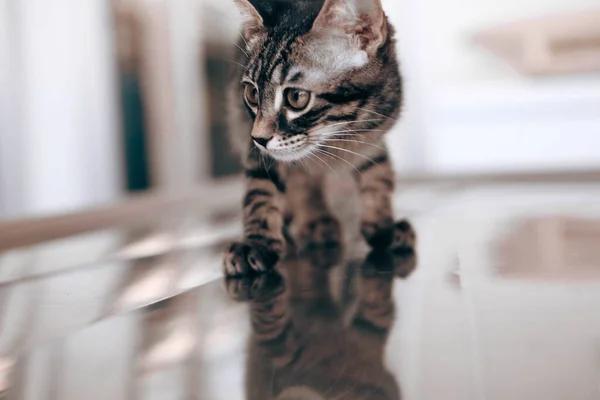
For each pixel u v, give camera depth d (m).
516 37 1.14
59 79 1.00
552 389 0.26
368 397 0.26
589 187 0.85
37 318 0.36
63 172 1.02
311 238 0.50
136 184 1.11
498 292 0.37
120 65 1.09
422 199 0.77
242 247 0.42
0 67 0.96
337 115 0.41
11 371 0.30
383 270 0.42
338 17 0.40
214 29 0.96
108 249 0.56
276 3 0.42
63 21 1.00
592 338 0.31
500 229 0.54
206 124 1.12
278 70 0.40
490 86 1.11
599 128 1.06
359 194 0.48
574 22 1.10
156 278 0.43
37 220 0.69
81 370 0.30
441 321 0.33
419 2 1.07
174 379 0.28
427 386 0.27
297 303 0.36
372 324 0.33
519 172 1.07
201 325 0.33
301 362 0.29
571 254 0.45
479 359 0.29
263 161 0.43
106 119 1.05
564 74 1.11
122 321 0.35
